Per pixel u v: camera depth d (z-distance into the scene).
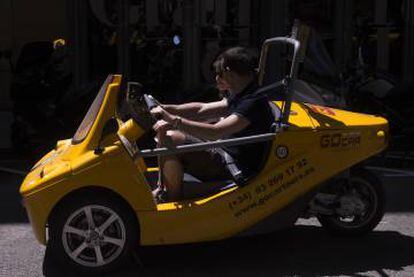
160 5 13.76
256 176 4.87
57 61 9.91
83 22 13.55
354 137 5.05
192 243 5.43
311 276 4.78
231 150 5.00
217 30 13.90
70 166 4.60
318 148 4.95
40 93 9.51
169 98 9.12
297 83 6.95
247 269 4.93
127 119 4.99
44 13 13.75
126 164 4.62
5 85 13.70
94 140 4.64
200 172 5.11
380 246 5.42
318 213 5.36
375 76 9.79
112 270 4.74
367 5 13.92
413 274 4.81
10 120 12.62
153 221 4.67
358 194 5.45
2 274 4.90
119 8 13.16
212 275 4.81
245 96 4.97
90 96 8.93
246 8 13.80
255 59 5.18
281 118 4.90
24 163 9.40
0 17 13.75
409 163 9.06
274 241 5.54
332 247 5.39
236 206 4.79
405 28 13.95
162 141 4.76
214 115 5.46
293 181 4.89
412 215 6.42
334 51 13.06
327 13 13.06
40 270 4.98
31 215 4.63
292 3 12.62
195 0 11.99
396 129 9.19
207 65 13.50
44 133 9.34
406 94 9.24
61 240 4.64
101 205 4.62
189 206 4.71
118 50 13.40
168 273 4.85
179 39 12.76
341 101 7.38
